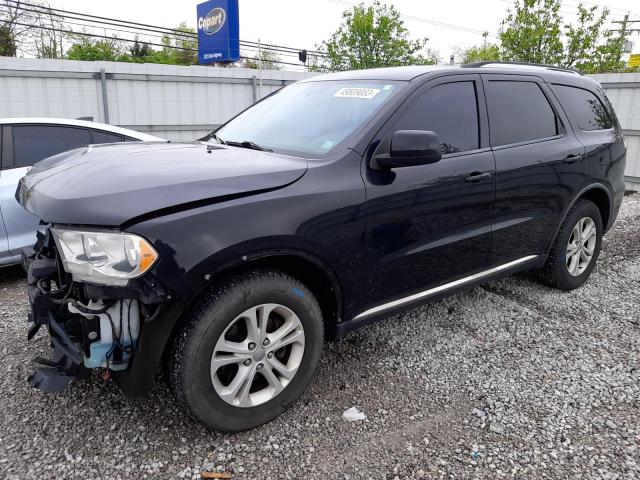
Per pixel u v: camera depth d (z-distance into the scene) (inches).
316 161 110.9
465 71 139.9
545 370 130.6
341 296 112.9
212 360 95.6
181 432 104.1
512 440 104.0
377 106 122.1
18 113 480.7
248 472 94.3
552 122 161.5
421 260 125.0
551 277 175.0
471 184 131.6
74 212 88.0
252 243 94.1
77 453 97.3
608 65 761.6
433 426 108.0
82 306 89.9
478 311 164.7
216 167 101.9
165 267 87.0
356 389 120.7
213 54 1189.7
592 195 182.7
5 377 121.6
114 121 531.2
